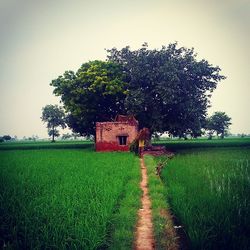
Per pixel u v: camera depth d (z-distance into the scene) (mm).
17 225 8188
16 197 10938
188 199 10234
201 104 45781
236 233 7402
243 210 8797
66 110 45375
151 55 43875
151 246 7695
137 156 30797
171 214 10195
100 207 9461
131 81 44719
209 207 9195
